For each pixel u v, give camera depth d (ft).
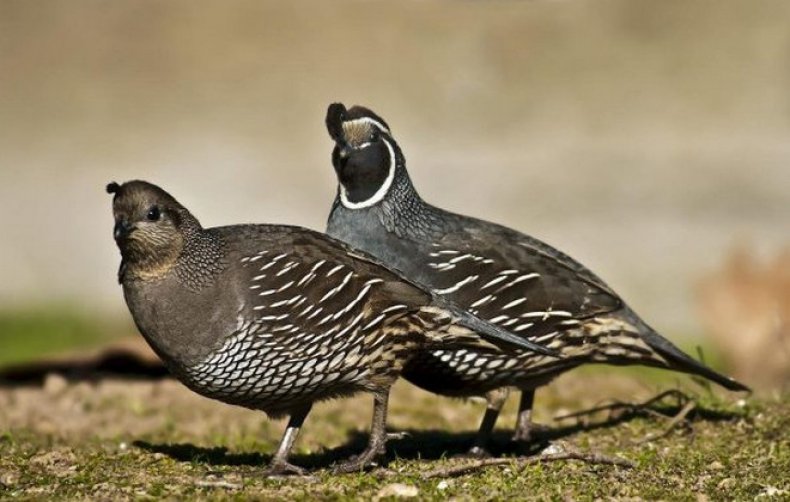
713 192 81.87
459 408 40.01
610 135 94.17
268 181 87.15
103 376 45.83
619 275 68.59
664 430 34.01
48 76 106.42
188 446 34.37
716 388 40.83
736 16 111.86
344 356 29.09
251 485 28.48
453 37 111.34
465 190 83.97
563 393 41.81
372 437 30.04
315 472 30.04
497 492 27.91
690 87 101.81
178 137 96.12
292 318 28.45
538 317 33.12
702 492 28.50
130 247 28.17
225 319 28.25
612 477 29.35
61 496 27.55
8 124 98.07
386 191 33.96
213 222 78.38
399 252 33.73
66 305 68.03
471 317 30.35
